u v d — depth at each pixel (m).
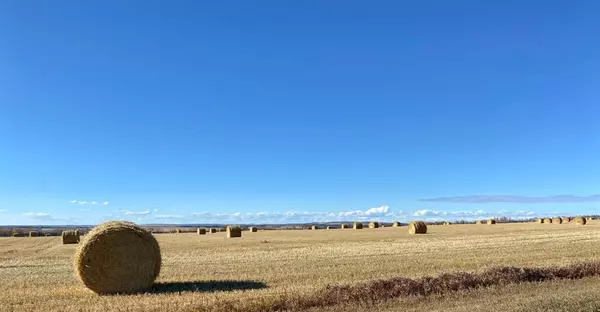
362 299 14.71
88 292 17.92
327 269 22.30
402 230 69.25
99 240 18.53
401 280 16.69
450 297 14.84
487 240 39.41
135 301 15.14
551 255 26.67
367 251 31.31
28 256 33.69
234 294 15.73
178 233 85.69
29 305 14.95
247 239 51.06
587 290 15.01
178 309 13.62
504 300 13.93
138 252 18.94
